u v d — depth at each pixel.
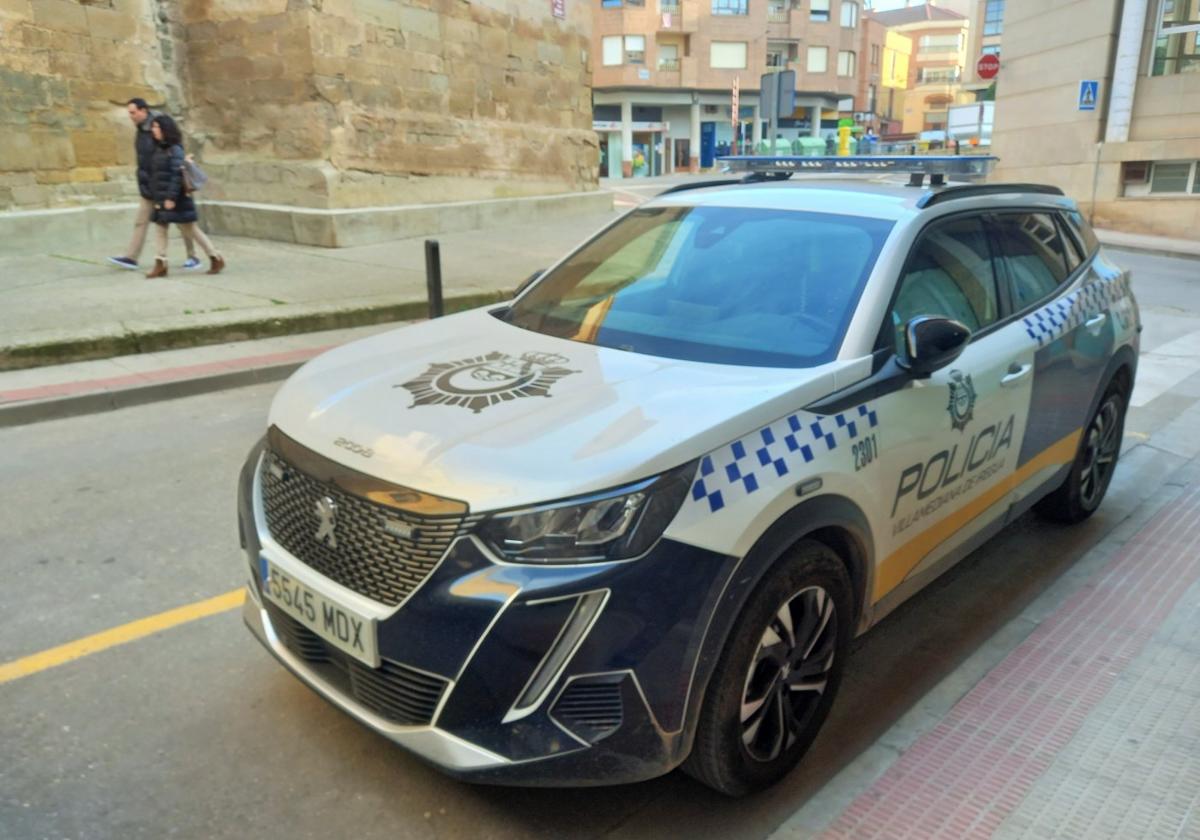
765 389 2.70
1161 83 22.31
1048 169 25.55
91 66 11.99
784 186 3.96
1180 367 8.40
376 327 9.51
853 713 3.26
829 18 59.59
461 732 2.29
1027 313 3.85
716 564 2.36
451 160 15.62
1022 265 3.98
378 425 2.63
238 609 3.82
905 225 3.37
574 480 2.29
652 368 2.95
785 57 59.34
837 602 2.82
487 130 16.38
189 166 10.38
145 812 2.64
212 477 5.38
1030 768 2.81
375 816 2.64
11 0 11.00
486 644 2.24
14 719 3.05
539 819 2.65
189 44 13.92
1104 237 22.19
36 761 2.84
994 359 3.49
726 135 58.59
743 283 3.38
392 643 2.33
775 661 2.61
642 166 55.97
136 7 12.46
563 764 2.28
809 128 62.28
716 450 2.46
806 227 3.52
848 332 3.02
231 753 2.90
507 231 16.23
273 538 2.73
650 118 56.75
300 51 12.86
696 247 3.66
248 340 8.65
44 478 5.32
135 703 3.15
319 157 13.23
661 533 2.30
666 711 2.32
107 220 12.25
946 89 83.88
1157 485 5.43
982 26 65.12
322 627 2.50
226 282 10.46
